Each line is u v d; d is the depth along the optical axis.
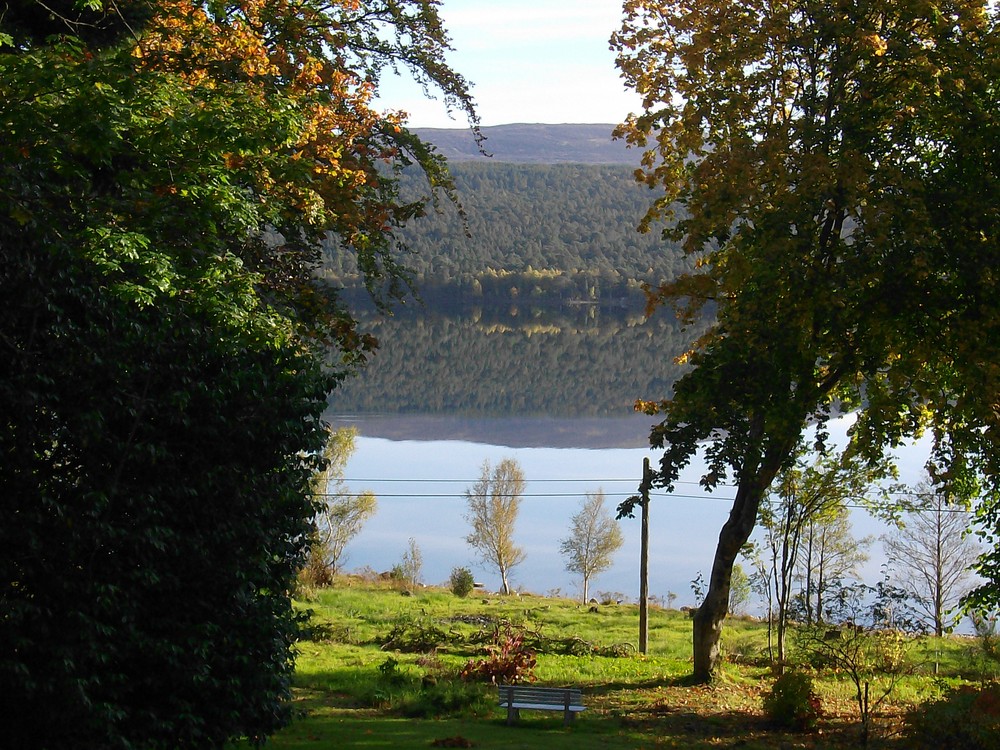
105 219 11.20
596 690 21.48
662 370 116.38
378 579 46.25
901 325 18.33
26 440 9.88
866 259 17.50
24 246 10.05
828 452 24.91
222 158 12.46
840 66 18.08
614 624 35.53
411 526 61.91
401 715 18.39
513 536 58.34
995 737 14.67
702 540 55.19
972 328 17.50
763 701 19.12
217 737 11.37
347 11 17.56
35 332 10.06
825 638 18.28
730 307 19.97
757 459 19.16
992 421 17.73
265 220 13.75
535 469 67.69
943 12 17.88
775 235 17.59
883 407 19.22
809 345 18.48
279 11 16.14
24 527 9.72
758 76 18.83
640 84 20.47
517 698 18.00
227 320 10.96
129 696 10.77
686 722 18.06
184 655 10.80
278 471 12.19
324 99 15.02
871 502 26.09
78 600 10.01
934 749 14.95
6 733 9.95
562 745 15.38
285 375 11.88
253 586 11.67
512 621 32.91
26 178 10.72
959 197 17.41
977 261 17.12
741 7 19.06
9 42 10.45
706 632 22.30
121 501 10.48
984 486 20.81
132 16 15.26
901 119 18.08
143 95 11.24
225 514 11.38
